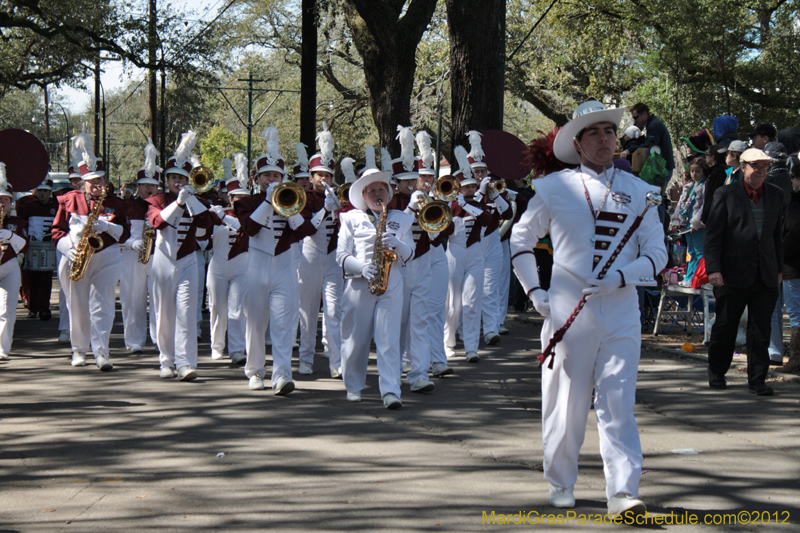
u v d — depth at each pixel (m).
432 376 9.50
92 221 9.49
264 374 8.80
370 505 5.07
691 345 10.78
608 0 29.05
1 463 5.97
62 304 12.09
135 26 25.25
